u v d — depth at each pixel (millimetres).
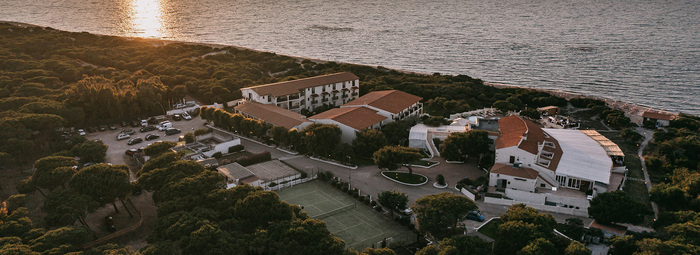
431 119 155375
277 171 123812
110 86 168375
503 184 115438
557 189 114500
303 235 77500
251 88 171500
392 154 119375
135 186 100250
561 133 145000
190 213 82812
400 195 101125
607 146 137625
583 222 99750
